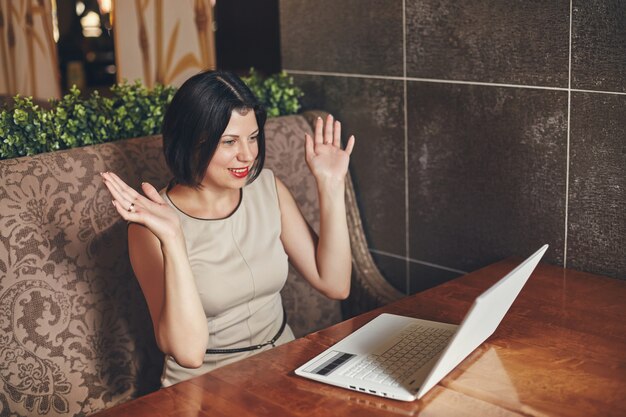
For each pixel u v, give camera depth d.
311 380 1.47
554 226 2.06
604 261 1.98
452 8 2.15
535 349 1.58
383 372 1.46
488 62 2.10
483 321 1.44
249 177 1.87
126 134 2.20
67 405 1.91
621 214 1.92
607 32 1.85
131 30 3.11
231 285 1.82
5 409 1.82
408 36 2.28
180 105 1.71
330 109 2.55
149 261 1.73
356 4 2.39
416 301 1.87
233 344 1.86
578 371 1.48
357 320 1.75
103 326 1.97
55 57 3.33
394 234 2.47
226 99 1.69
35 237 1.87
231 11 4.42
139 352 2.03
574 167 1.98
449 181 2.28
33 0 3.28
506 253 2.19
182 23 3.06
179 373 1.81
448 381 1.45
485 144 2.16
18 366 1.83
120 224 2.01
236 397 1.41
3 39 3.35
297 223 1.99
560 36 1.94
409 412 1.33
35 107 2.07
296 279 2.37
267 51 4.36
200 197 1.83
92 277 1.95
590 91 1.91
